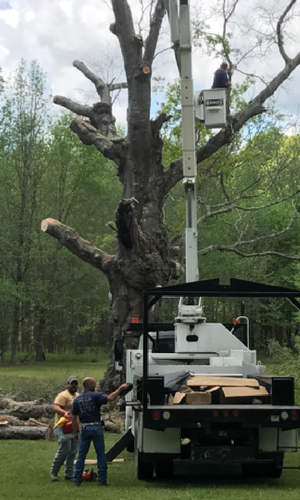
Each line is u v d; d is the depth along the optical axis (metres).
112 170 46.38
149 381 7.67
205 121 12.37
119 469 9.16
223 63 13.93
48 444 11.45
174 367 8.97
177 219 35.22
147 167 17.83
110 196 45.03
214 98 12.37
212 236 39.47
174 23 12.15
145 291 7.76
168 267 17.84
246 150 24.92
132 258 17.05
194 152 11.91
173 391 8.36
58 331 46.84
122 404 8.18
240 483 7.97
